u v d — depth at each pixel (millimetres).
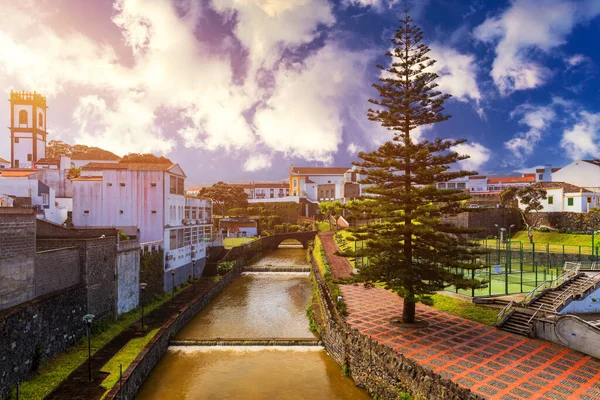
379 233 26812
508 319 26297
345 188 99562
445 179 26812
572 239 49750
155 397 21828
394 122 26797
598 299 26984
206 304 40156
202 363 26203
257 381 23781
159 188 39938
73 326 25016
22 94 81188
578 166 69250
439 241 25406
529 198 55031
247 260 66625
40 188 46969
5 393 18484
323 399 21766
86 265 26531
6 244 19484
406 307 27078
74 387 19672
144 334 27547
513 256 46312
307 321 34906
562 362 20688
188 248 46656
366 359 22703
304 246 89000
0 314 18828
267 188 128750
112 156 85062
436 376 17875
